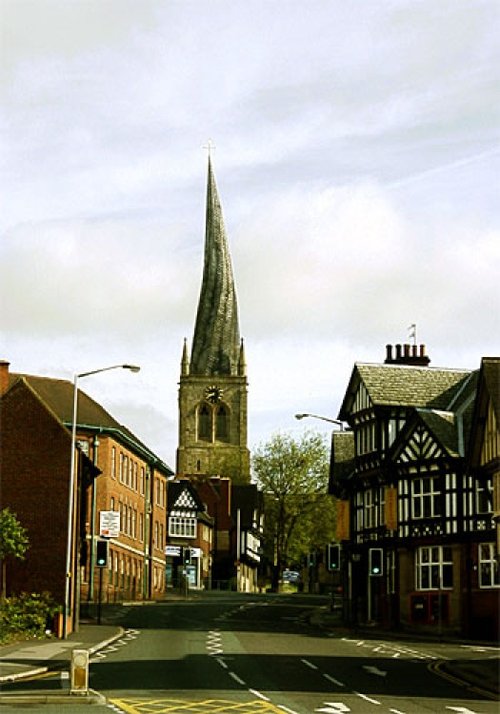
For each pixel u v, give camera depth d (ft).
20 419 204.33
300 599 352.28
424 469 221.66
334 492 272.51
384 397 239.09
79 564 214.28
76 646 155.33
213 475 577.84
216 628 206.49
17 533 183.21
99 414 296.30
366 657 148.46
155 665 129.39
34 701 94.02
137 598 323.57
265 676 120.47
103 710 88.84
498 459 160.97
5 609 173.99
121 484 303.89
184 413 655.76
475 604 207.10
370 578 239.30
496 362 168.55
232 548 519.19
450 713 92.22
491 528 206.49
